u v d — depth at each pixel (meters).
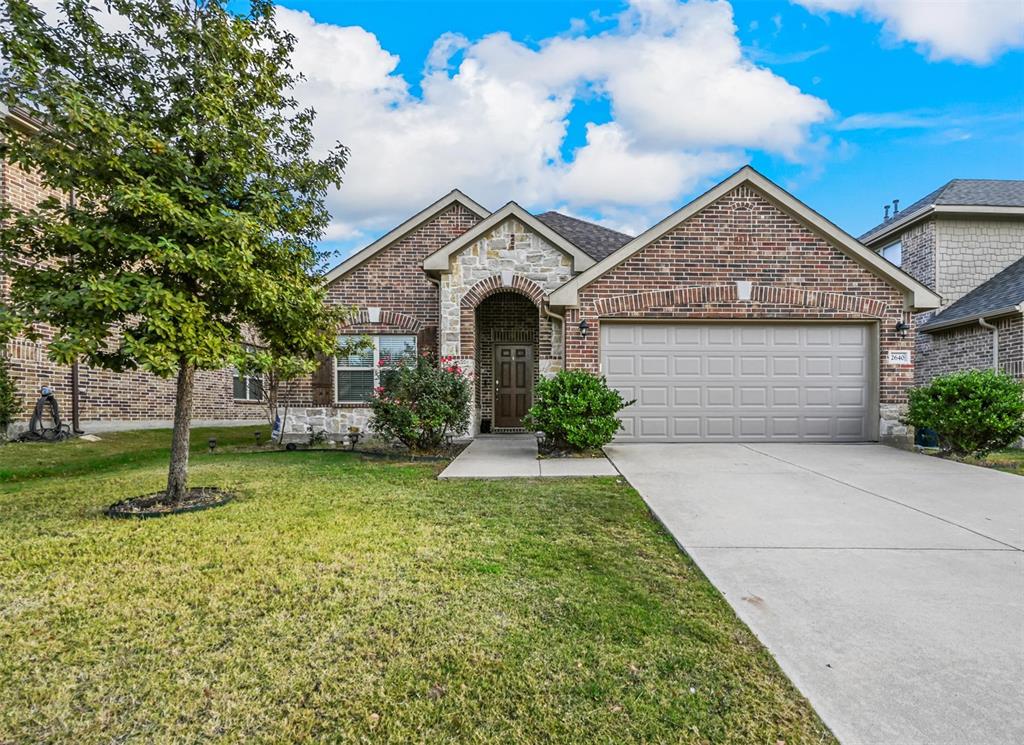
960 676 2.47
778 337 10.04
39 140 4.78
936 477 6.82
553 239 11.13
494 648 2.73
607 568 3.79
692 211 9.80
